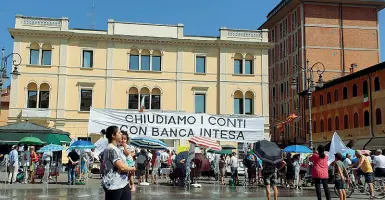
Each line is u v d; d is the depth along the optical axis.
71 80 47.31
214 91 49.72
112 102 47.78
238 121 24.48
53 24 47.25
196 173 26.02
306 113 63.41
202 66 50.09
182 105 49.06
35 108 45.88
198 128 24.02
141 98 48.59
